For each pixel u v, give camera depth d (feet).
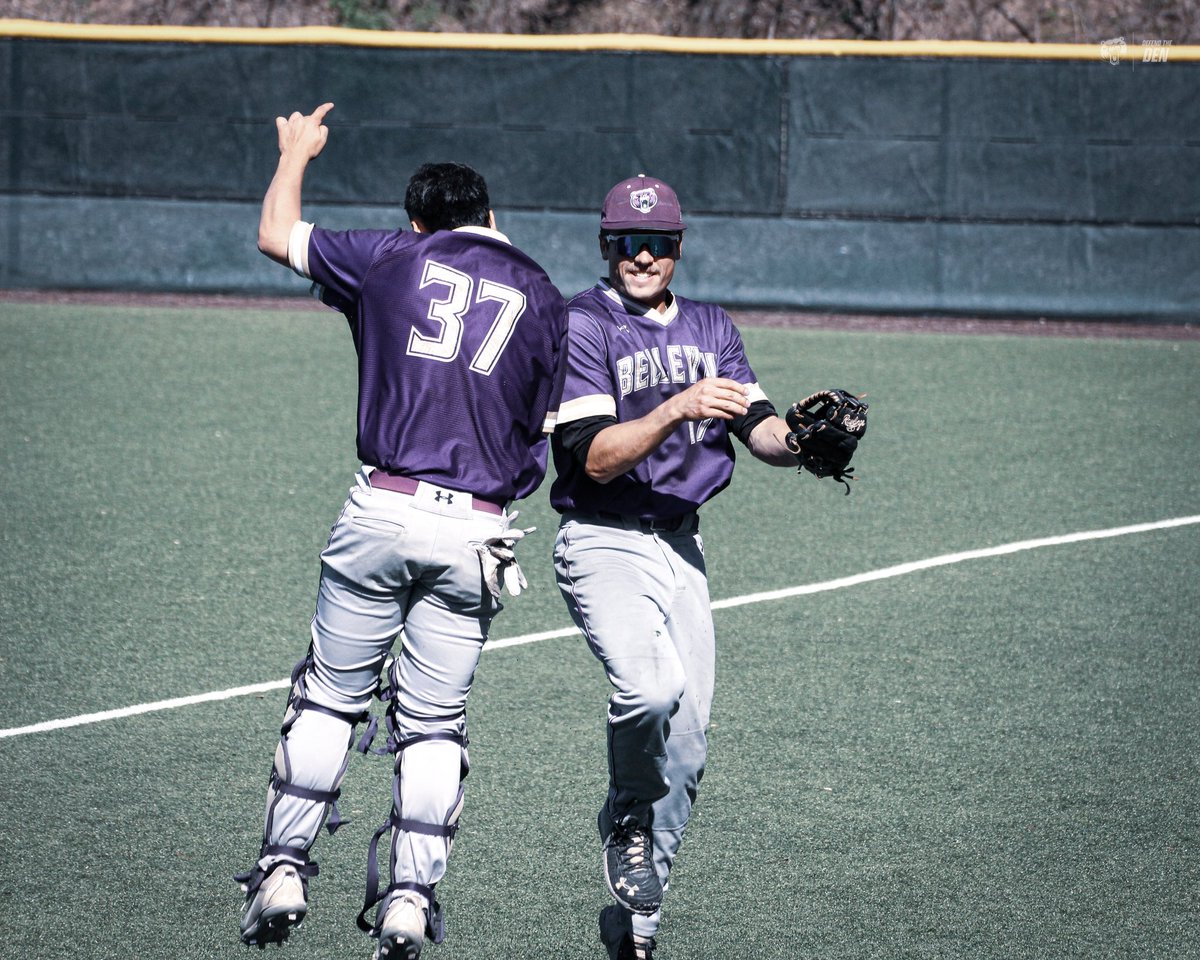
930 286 166.09
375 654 45.47
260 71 164.86
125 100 166.20
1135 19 247.70
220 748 64.23
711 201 165.99
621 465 46.55
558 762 63.52
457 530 43.80
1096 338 158.81
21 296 166.61
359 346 45.57
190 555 89.76
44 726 65.92
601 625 47.75
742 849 56.13
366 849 56.39
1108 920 50.96
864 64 162.20
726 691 71.41
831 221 165.78
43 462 108.06
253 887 43.80
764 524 98.48
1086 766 63.52
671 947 49.32
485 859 55.16
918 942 49.60
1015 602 84.07
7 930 49.11
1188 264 164.45
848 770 62.95
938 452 115.96
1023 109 162.30
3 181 167.73
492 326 44.73
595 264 165.58
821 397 46.52
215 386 131.44
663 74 162.81
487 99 163.63
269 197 46.65
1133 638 78.69
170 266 169.48
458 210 46.93
